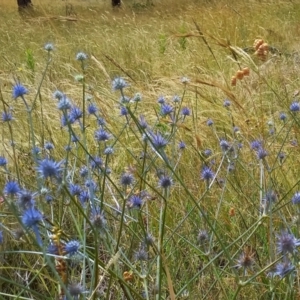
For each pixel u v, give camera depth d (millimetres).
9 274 2156
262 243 2240
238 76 3164
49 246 1721
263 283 1924
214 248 2305
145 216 2455
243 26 8125
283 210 2420
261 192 2256
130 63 6504
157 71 5969
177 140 3389
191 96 4457
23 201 1412
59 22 10094
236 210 2461
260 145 2576
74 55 7023
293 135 3512
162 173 2098
